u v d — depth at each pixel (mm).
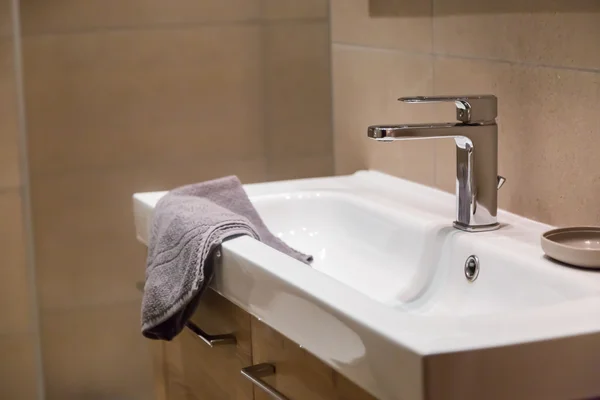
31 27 1902
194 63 2004
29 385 2043
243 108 2047
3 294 1991
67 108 1951
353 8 1838
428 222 1352
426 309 1272
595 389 875
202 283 1252
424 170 1622
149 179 2021
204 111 2027
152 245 1409
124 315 2072
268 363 1171
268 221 1566
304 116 2074
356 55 1844
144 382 2119
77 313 2043
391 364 856
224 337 1293
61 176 1974
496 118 1411
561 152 1274
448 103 1513
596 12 1178
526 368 846
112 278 2049
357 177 1754
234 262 1200
